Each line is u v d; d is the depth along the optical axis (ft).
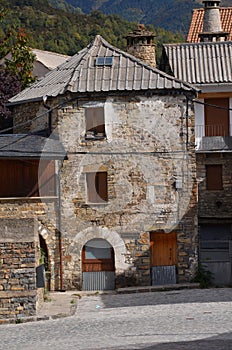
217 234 153.69
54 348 73.67
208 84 149.69
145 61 152.15
